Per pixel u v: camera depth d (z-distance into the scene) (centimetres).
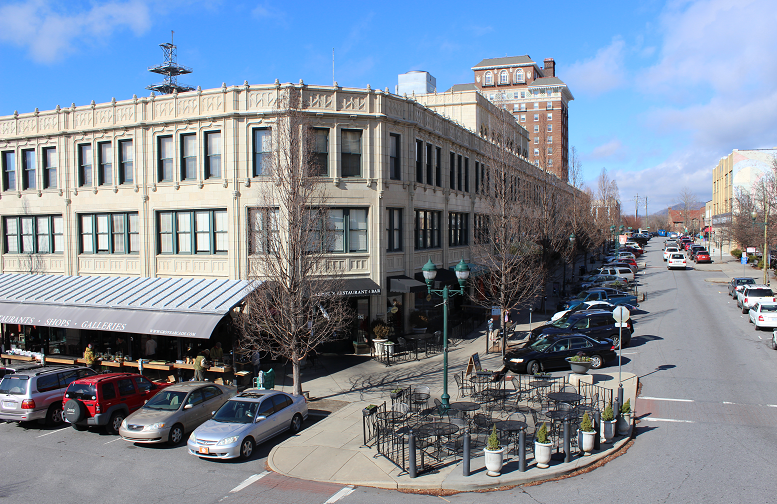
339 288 1975
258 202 2327
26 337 2633
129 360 2225
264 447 1428
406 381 2045
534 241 3117
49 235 2762
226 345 2352
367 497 1104
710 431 1430
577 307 3086
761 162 7269
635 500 1044
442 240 3150
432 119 2953
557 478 1167
